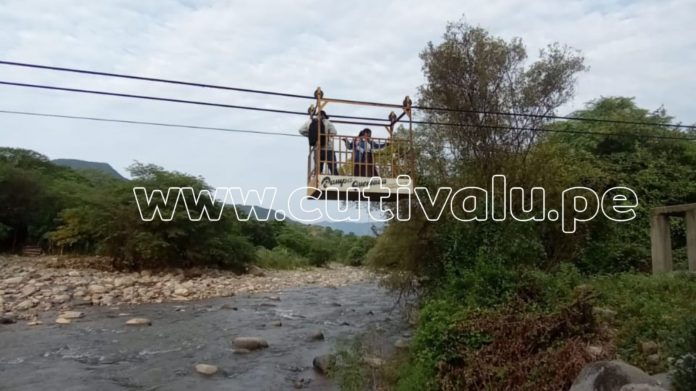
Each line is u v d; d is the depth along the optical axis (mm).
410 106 11477
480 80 13586
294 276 36219
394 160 11148
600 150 18656
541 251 12531
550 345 8203
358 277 36781
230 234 33625
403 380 8781
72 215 29766
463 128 13742
